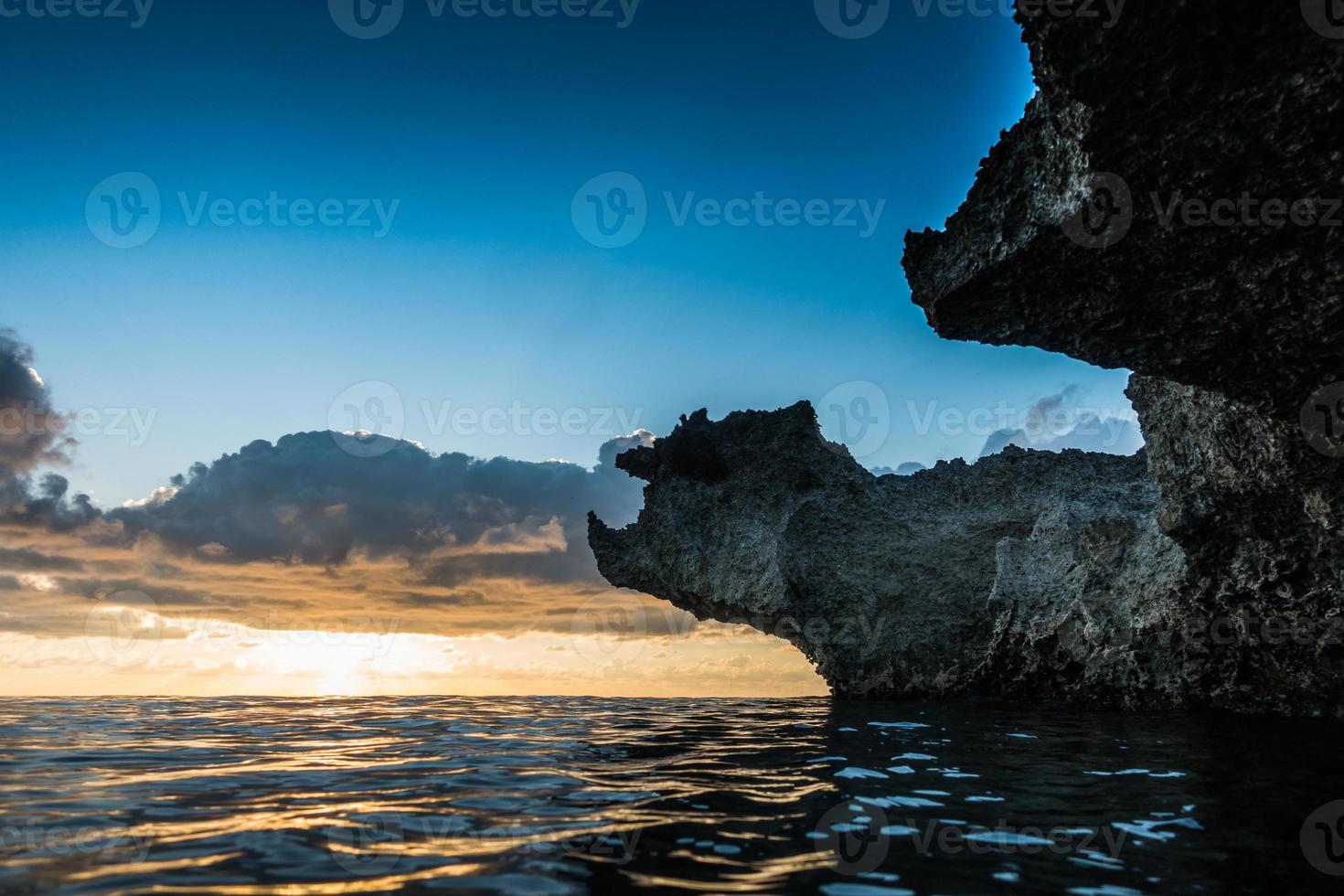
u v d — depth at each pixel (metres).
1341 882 3.70
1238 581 10.12
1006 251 6.71
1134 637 11.45
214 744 8.13
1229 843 4.36
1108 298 6.79
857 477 15.58
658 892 3.51
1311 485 8.49
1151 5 5.02
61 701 13.38
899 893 3.53
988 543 14.62
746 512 15.38
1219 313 6.65
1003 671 13.51
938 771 6.62
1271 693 10.43
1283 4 4.86
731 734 9.06
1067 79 5.48
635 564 15.93
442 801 5.38
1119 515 12.58
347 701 13.57
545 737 8.84
